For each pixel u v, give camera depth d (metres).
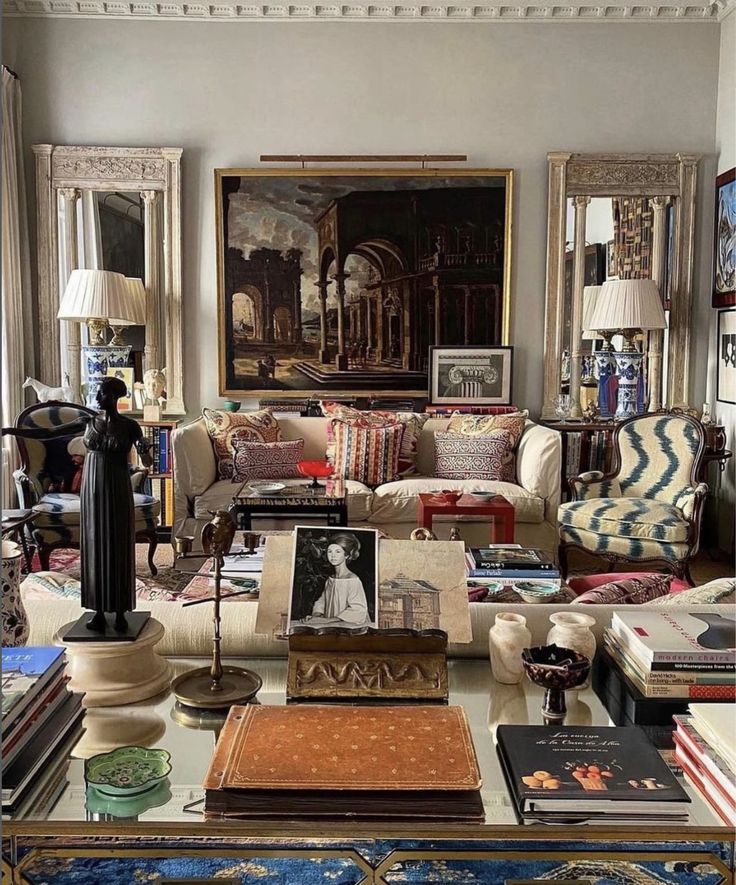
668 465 4.39
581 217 5.28
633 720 1.39
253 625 1.61
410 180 5.29
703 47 5.24
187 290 5.39
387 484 4.64
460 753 1.17
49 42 5.21
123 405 5.34
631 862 1.17
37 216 5.24
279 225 5.32
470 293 5.36
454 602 1.53
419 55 5.25
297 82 5.26
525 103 5.28
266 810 1.08
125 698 1.41
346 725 1.25
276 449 4.79
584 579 2.62
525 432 4.89
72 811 1.11
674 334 5.36
